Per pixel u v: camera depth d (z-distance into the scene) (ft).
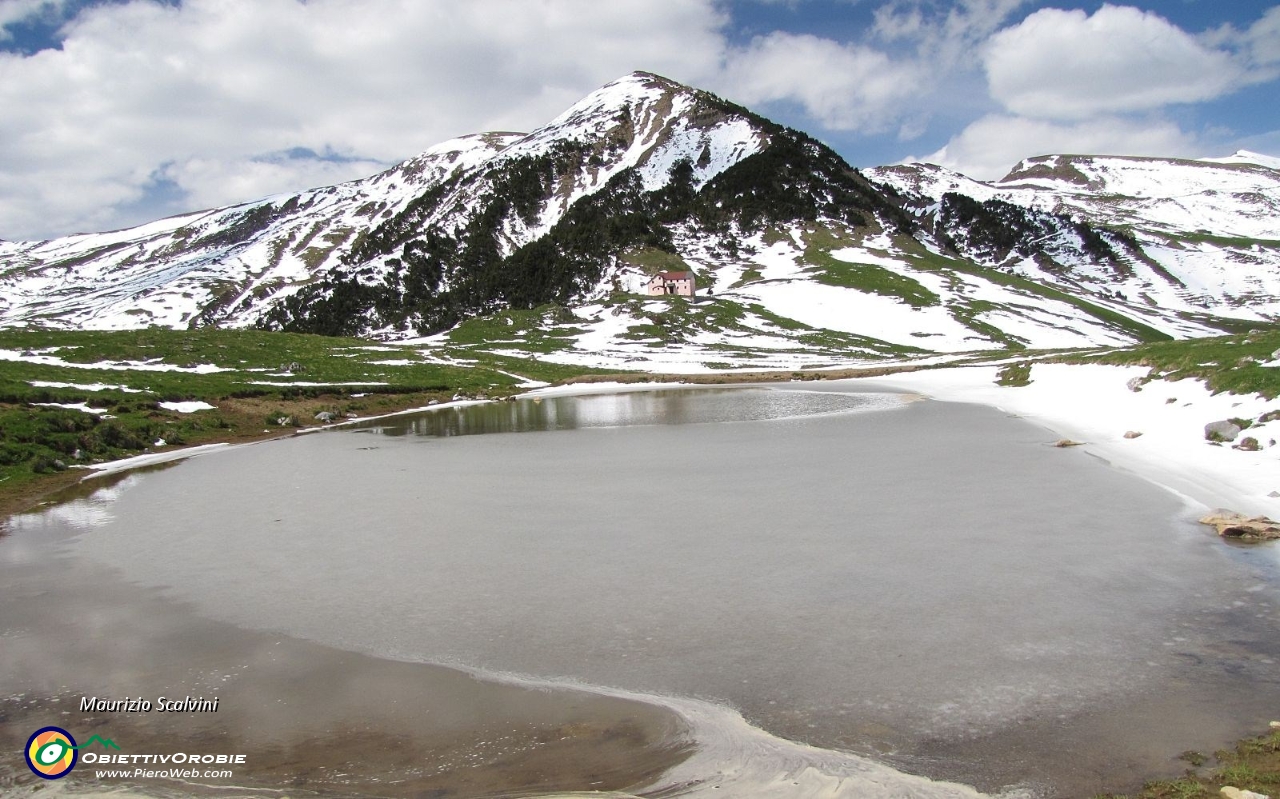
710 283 606.14
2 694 37.91
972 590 48.08
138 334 289.53
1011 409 151.23
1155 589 47.16
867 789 27.71
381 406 207.82
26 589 54.08
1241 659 37.47
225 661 41.19
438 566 57.16
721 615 45.52
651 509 74.13
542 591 50.88
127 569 58.54
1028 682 35.91
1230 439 87.45
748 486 83.87
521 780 29.53
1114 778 27.91
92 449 118.11
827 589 49.21
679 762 30.27
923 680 36.52
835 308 490.90
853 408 173.27
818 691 35.86
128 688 38.27
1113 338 435.94
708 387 264.52
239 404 178.50
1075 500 70.23
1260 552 53.36
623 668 39.01
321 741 32.99
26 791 29.68
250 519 74.95
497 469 102.42
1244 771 27.12
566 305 522.47
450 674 38.96
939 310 474.49
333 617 47.14
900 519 66.08
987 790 27.55
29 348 245.86
